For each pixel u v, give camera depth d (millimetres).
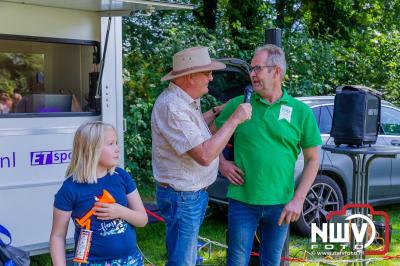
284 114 2969
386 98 9859
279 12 10898
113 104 4379
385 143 5922
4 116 3863
